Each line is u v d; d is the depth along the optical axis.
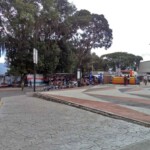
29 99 20.30
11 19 43.84
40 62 44.75
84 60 67.44
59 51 48.47
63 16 52.06
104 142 8.26
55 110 14.55
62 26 51.22
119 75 56.16
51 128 10.08
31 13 43.09
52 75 47.66
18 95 25.86
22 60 45.31
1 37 44.66
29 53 45.06
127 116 12.02
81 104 15.83
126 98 19.48
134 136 9.02
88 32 65.50
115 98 19.42
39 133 9.30
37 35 46.88
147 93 24.19
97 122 11.31
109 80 51.31
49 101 18.83
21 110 14.49
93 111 13.91
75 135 9.09
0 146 7.75
